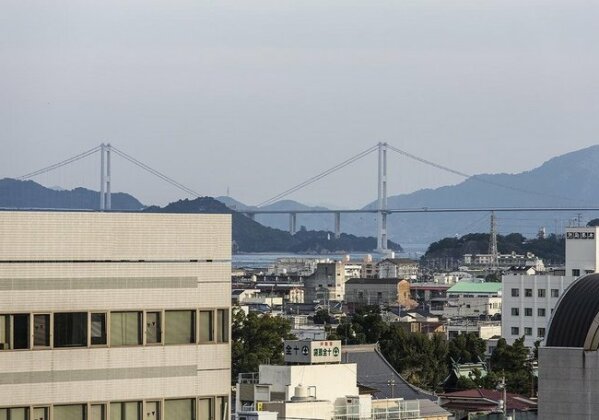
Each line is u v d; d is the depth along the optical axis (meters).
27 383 111.75
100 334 114.88
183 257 118.75
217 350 119.50
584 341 153.62
